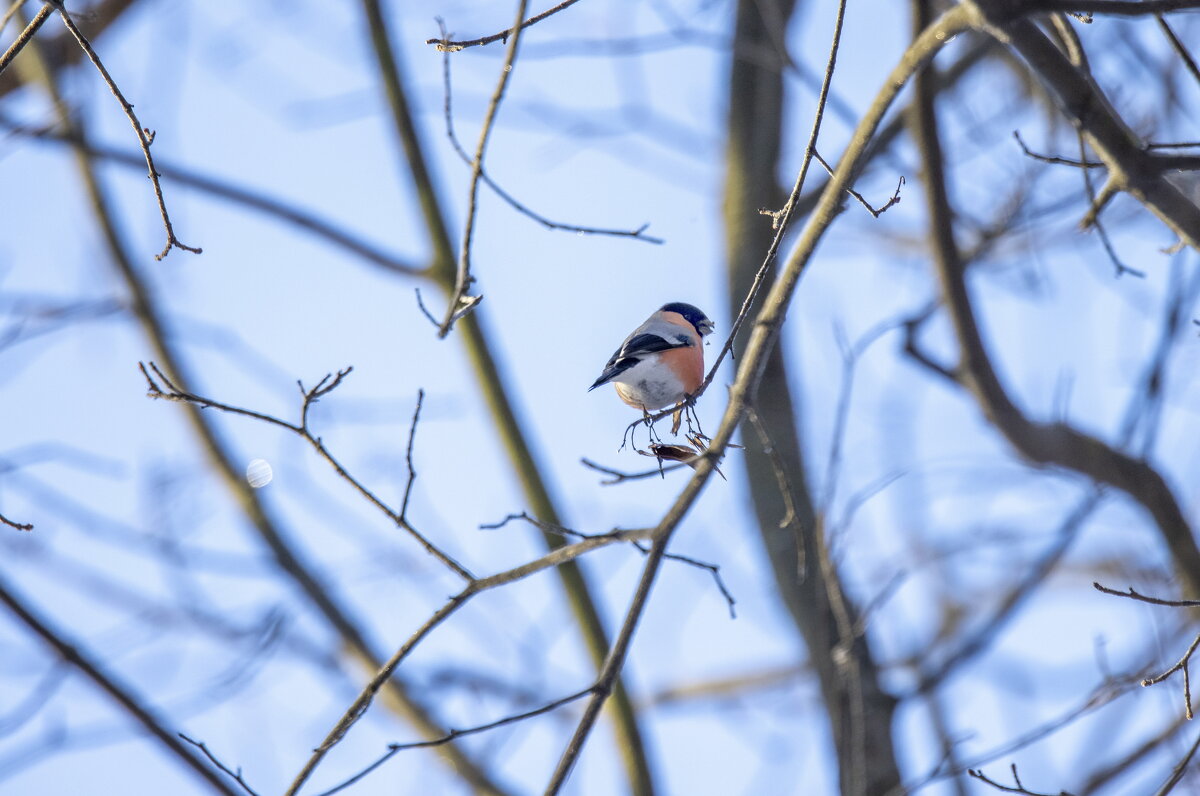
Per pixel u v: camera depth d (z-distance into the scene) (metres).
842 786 9.73
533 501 14.15
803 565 7.99
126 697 10.59
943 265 11.24
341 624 14.43
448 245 14.37
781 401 13.22
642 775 12.96
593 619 13.68
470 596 7.17
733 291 13.39
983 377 11.47
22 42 6.94
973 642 11.82
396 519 7.18
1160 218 8.08
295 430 7.16
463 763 13.73
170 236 7.20
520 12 7.14
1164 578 12.45
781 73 14.30
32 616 10.63
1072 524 12.11
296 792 6.88
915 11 10.62
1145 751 11.41
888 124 12.84
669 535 7.18
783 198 13.99
